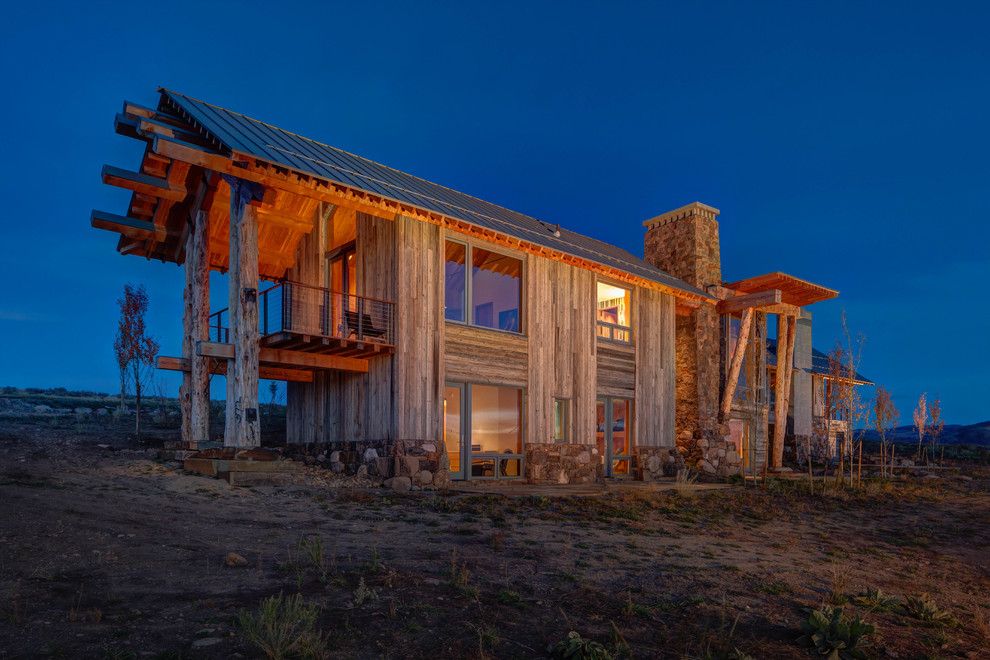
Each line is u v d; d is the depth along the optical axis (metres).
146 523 6.89
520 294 15.48
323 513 8.50
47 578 4.91
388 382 12.93
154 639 3.94
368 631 4.29
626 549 7.56
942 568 8.30
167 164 12.80
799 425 27.67
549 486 13.98
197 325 12.80
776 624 5.21
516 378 14.99
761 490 14.47
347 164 14.30
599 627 4.80
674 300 19.69
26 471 9.37
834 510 12.45
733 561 7.42
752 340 22.31
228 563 5.62
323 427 14.70
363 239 14.08
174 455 11.85
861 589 6.70
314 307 14.25
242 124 13.25
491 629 4.51
